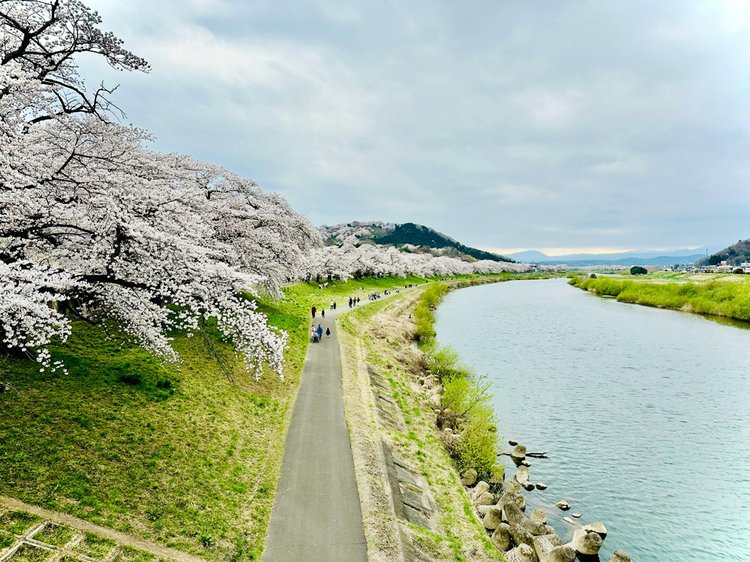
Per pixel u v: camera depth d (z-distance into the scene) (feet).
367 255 404.77
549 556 64.80
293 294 211.41
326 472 62.85
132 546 39.70
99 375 63.05
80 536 38.47
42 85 54.44
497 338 218.38
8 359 57.26
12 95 52.49
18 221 47.62
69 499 41.83
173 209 59.88
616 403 132.98
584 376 157.99
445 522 63.87
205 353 88.07
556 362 175.83
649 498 86.43
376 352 143.95
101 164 60.85
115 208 47.80
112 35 64.64
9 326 40.37
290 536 49.39
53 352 64.08
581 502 84.89
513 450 102.83
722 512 82.58
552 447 105.81
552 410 127.03
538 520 75.31
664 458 101.35
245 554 45.06
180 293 53.62
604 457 101.40
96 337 74.84
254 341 58.34
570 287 558.97
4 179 44.68
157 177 79.30
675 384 150.61
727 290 307.78
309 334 141.59
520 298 405.59
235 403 75.25
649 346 204.64
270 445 67.72
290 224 145.48
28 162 47.88
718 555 71.82
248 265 113.19
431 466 78.28
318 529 51.06
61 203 52.31
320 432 74.84
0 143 45.34
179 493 49.21
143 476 48.96
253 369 91.35
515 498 80.48
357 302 234.79
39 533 37.24
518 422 118.83
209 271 54.60
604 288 447.83
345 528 51.72
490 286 579.89
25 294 40.60
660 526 78.23
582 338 220.23
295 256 135.64
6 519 37.35
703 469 97.04
